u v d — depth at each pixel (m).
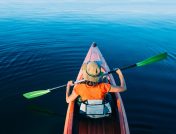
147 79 2.85
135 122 2.09
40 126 2.07
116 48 3.87
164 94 2.52
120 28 4.99
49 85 2.75
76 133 1.73
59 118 2.17
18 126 2.07
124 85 1.93
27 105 2.38
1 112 2.26
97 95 1.64
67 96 1.97
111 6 7.62
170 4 8.20
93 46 3.21
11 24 5.08
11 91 2.61
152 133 1.96
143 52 3.71
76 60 3.38
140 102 2.39
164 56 2.41
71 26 5.05
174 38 4.37
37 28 4.84
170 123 2.08
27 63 3.26
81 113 1.75
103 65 2.82
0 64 3.21
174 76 2.92
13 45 3.89
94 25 5.16
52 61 3.34
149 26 5.18
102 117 1.76
